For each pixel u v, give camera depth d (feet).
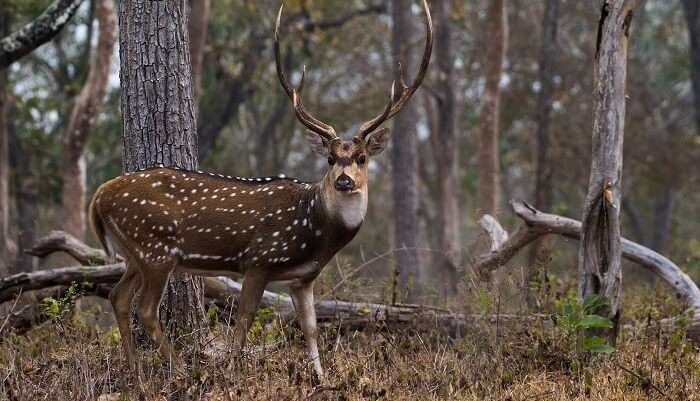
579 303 36.11
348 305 41.27
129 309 33.86
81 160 75.87
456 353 35.83
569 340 35.70
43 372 33.09
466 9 120.16
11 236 87.61
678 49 134.41
